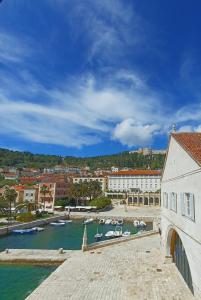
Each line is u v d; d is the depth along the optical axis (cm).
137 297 2242
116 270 2984
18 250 4066
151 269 2967
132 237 4709
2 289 2744
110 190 17388
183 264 2648
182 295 2261
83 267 3122
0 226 6550
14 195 8675
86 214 9850
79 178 18500
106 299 2225
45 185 12019
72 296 2300
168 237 3014
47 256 3666
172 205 2603
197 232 1702
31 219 7769
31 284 2881
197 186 1703
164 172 3133
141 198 13700
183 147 2084
